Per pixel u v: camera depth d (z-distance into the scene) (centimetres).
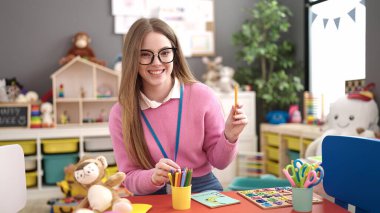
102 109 374
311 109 347
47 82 363
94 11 371
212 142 139
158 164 109
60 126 342
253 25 360
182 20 389
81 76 369
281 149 339
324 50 344
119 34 378
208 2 396
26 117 335
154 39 124
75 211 86
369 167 99
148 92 138
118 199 93
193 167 138
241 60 408
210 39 398
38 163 327
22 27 357
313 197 108
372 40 259
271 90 362
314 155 251
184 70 142
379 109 254
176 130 135
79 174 94
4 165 112
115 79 376
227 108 365
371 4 259
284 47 373
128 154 132
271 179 232
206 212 96
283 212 96
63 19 365
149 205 101
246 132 372
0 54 352
